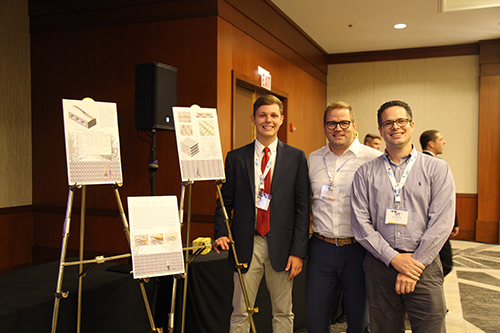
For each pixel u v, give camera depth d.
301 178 2.28
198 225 4.48
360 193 2.06
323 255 2.22
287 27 6.26
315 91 7.80
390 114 1.99
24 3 5.14
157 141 4.57
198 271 2.60
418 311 1.89
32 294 2.03
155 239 1.99
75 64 4.95
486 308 3.80
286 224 2.24
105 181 2.00
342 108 2.20
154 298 2.55
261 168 2.31
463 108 7.64
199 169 2.21
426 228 1.90
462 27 6.64
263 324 2.96
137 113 3.51
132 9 4.68
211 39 4.39
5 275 2.40
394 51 8.00
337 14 6.05
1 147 4.91
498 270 5.26
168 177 4.54
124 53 4.71
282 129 6.48
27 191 5.20
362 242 1.98
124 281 2.35
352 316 2.19
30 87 5.21
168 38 4.54
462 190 7.66
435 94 7.81
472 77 7.58
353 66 8.32
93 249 4.85
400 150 2.01
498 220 7.34
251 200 2.26
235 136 5.08
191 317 2.58
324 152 2.34
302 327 3.31
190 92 4.47
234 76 4.69
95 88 4.86
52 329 1.83
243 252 2.24
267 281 2.31
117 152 2.08
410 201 1.94
